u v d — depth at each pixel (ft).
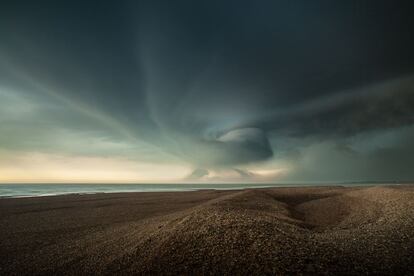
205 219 39.70
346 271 25.17
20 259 37.22
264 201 79.71
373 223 49.37
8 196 154.40
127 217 72.38
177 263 28.43
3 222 67.26
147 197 134.92
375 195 81.41
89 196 147.33
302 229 43.04
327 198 93.50
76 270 31.35
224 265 26.76
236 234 32.91
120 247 38.42
